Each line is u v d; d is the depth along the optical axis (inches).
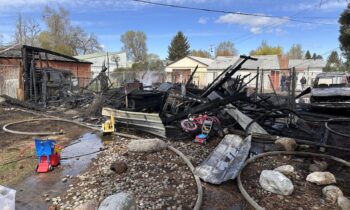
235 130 291.7
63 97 565.0
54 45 1998.0
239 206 145.9
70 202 148.3
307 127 330.0
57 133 301.3
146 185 169.0
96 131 314.7
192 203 147.8
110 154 228.4
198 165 200.8
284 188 156.0
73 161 214.2
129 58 2844.5
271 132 299.7
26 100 561.6
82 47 2346.2
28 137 286.5
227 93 330.0
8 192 124.8
